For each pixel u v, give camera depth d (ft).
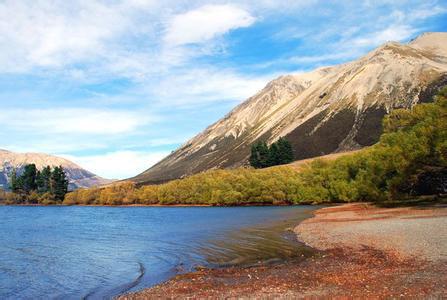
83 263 112.88
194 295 69.05
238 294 67.51
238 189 442.09
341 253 101.81
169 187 527.81
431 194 261.03
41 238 181.27
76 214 393.91
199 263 103.35
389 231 128.67
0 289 83.71
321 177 385.91
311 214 245.65
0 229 232.12
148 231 203.51
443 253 87.04
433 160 186.60
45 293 79.56
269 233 159.63
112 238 176.45
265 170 462.60
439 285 61.52
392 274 72.74
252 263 98.32
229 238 150.82
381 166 222.07
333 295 61.72
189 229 198.70
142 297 70.54
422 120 221.66
